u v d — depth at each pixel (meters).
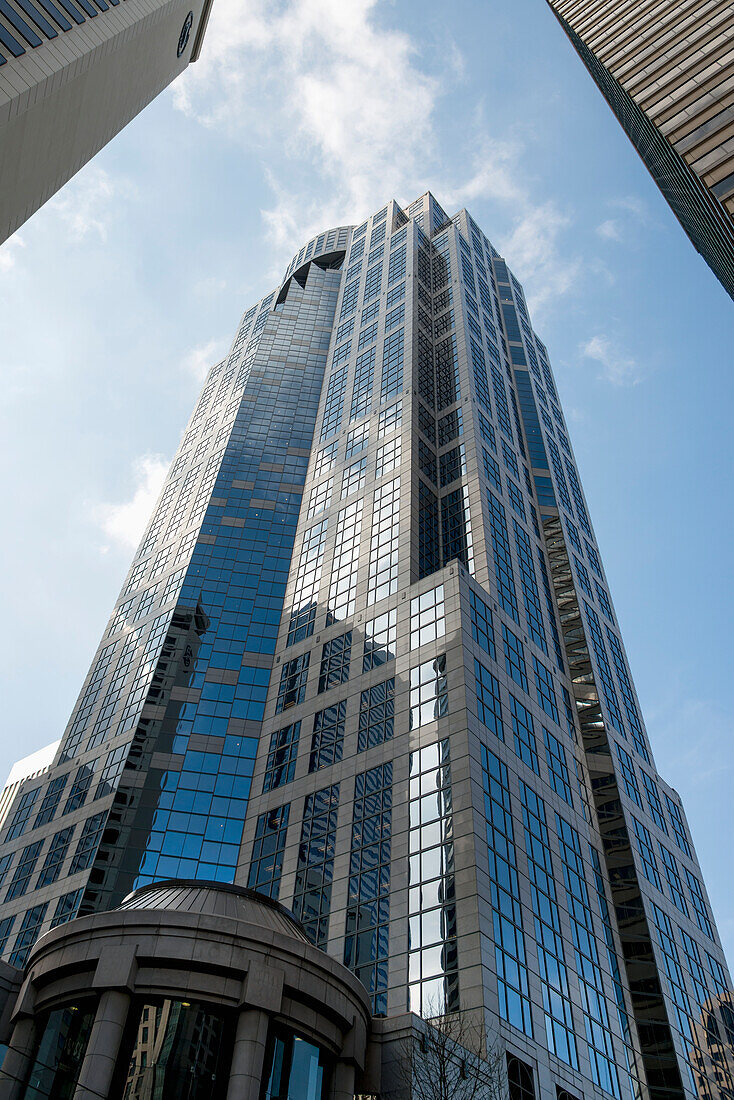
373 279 125.62
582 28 68.62
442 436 91.69
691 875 77.25
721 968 71.19
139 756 71.25
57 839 70.56
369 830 56.41
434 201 144.25
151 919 33.28
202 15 74.25
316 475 96.62
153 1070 30.19
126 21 58.94
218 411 113.81
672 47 58.16
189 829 65.81
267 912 38.38
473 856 48.84
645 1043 56.00
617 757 75.94
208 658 78.81
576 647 82.88
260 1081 30.62
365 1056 37.88
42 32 50.28
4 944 64.38
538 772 62.66
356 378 106.44
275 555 88.62
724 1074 59.59
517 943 48.31
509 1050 42.56
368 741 62.34
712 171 48.25
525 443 104.88
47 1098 30.03
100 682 84.69
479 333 109.56
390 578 73.69
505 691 64.06
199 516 94.25
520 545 84.31
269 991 32.59
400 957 48.09
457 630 62.81
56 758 80.62
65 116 54.31
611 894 64.75
